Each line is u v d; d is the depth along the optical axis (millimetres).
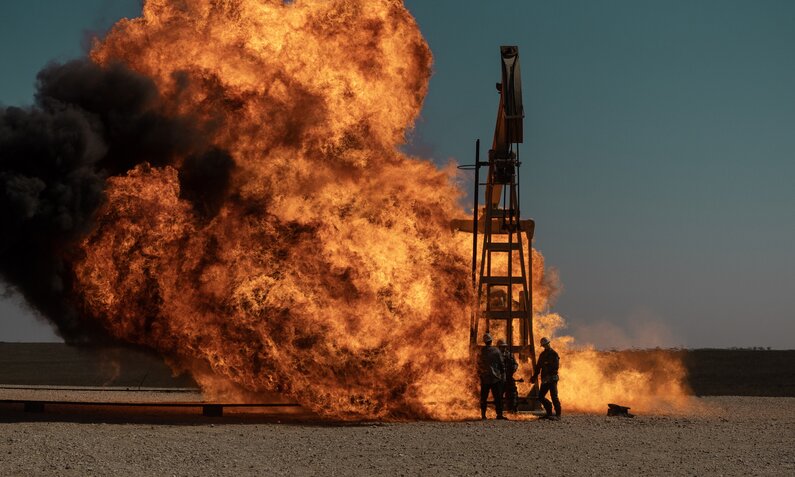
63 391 33031
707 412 26875
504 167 25453
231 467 14094
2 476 12938
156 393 32406
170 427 19734
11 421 20281
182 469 13789
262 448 16453
